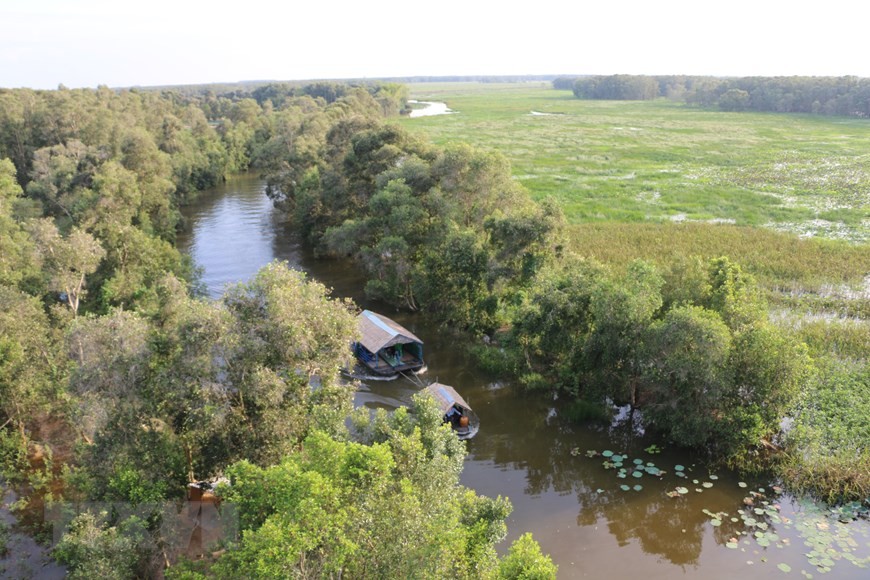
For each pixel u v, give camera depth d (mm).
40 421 34969
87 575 18062
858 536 25984
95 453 22156
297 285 25234
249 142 132500
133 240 49656
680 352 31297
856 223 69125
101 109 93000
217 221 85250
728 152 120875
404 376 41562
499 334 45281
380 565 15023
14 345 29562
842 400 34344
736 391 31219
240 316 23641
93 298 48375
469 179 51531
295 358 23938
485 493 29828
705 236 63312
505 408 37969
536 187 92625
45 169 74750
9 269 39406
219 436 23000
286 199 85750
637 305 33594
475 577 17500
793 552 25266
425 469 18141
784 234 64125
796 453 30672
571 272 39500
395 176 57000
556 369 40469
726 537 26422
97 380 22391
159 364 23391
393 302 54750
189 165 97688
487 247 47438
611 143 135625
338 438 21328
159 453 22547
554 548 26000
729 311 34250
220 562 15906
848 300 48781
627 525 27406
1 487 26594
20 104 94125
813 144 126625
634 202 81938
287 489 15148
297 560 14523
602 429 35719
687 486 30047
